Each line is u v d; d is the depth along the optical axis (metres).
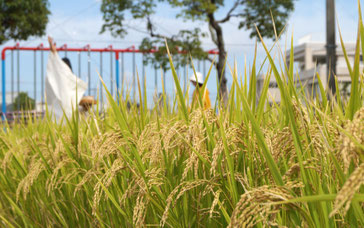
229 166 1.32
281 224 1.16
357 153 0.81
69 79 6.46
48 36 6.91
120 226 2.00
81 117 3.05
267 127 1.69
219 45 17.31
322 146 1.26
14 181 2.91
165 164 1.73
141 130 1.98
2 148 3.07
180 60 17.23
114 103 1.91
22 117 4.01
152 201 1.56
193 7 17.19
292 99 1.36
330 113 1.58
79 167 2.27
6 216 2.64
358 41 1.07
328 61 7.75
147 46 17.00
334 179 1.19
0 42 19.77
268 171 1.38
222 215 1.48
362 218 0.97
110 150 1.81
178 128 1.59
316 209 1.13
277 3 17.47
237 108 1.66
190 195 1.64
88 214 2.14
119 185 1.99
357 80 1.12
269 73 1.56
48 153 2.61
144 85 2.06
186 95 2.02
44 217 2.50
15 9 19.38
